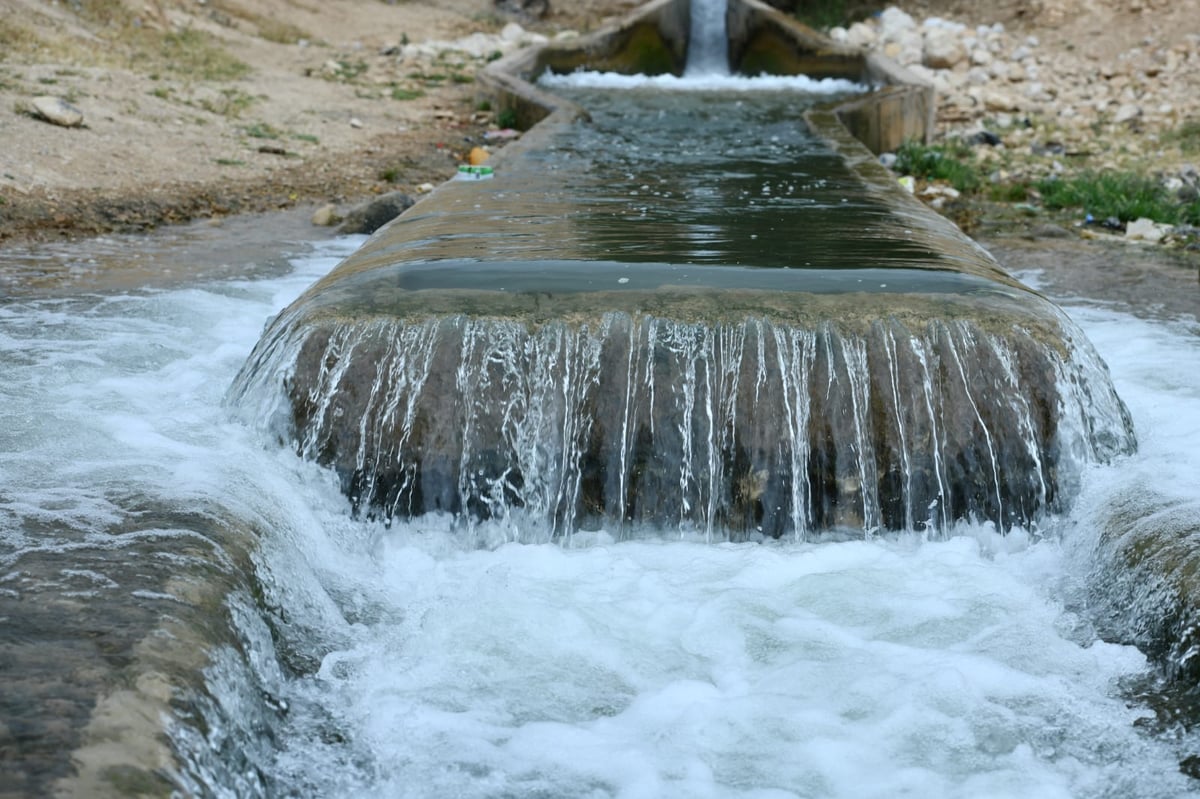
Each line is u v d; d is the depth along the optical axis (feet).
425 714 14.84
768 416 19.95
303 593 17.12
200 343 26.27
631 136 44.50
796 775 13.82
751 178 35.14
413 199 39.47
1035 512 20.03
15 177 37.55
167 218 37.93
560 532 19.92
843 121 52.21
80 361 24.44
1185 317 30.17
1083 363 20.98
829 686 15.44
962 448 19.97
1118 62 66.13
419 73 65.57
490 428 20.03
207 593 14.93
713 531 19.85
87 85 47.75
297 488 19.70
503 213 28.81
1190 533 17.03
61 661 12.87
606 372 20.16
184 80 53.42
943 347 20.34
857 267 23.24
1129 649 16.21
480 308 20.88
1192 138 54.19
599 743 14.35
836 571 18.65
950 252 24.94
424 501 19.97
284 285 31.17
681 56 68.80
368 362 20.40
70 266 31.81
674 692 15.39
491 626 16.84
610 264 23.17
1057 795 13.46
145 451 19.65
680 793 13.47
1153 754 14.17
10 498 17.16
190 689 13.08
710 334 20.34
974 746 14.33
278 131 49.88
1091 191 44.14
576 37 69.41
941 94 62.23
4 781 10.98
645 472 19.93
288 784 13.56
